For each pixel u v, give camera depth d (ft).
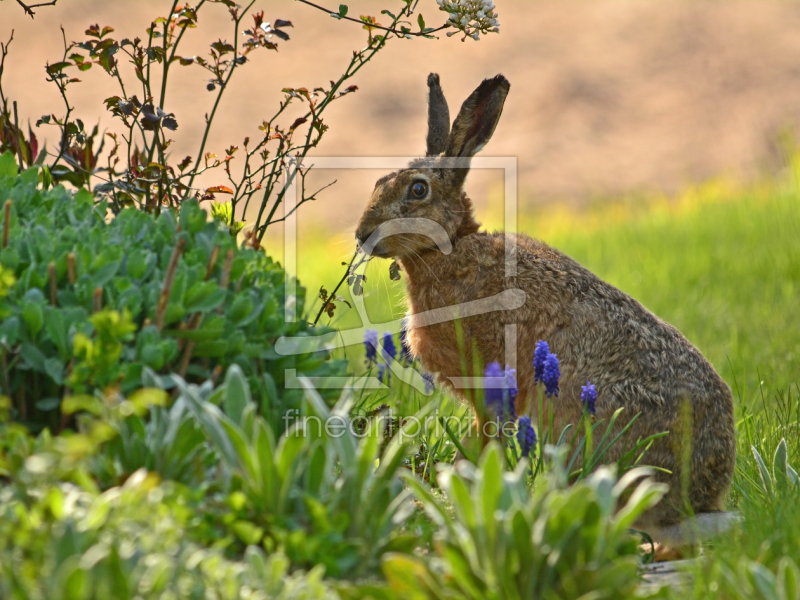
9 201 20.34
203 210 23.48
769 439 30.45
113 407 16.93
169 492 15.98
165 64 28.32
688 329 50.93
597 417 28.32
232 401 18.52
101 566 13.87
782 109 122.72
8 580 13.87
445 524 16.88
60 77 28.43
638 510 16.15
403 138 113.50
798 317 51.31
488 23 28.27
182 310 19.47
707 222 80.64
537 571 15.80
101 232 21.76
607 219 92.43
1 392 18.70
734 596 17.10
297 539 16.51
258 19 28.35
